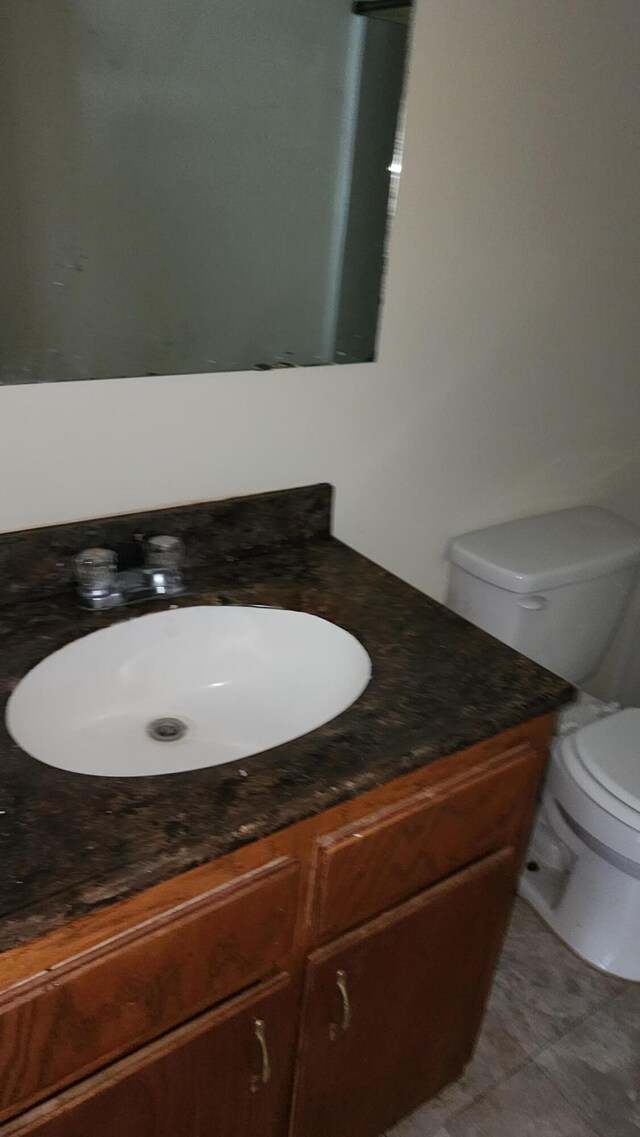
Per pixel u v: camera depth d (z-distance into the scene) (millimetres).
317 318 1341
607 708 1917
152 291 1198
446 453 1623
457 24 1250
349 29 1201
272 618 1209
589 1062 1548
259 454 1359
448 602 1804
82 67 1093
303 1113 1157
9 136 1075
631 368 1865
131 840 764
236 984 922
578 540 1779
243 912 868
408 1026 1224
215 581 1270
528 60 1351
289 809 821
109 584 1167
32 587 1165
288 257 1290
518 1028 1604
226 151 1200
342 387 1405
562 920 1790
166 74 1146
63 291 1141
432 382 1523
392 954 1095
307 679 1165
